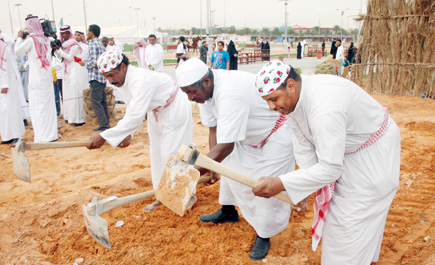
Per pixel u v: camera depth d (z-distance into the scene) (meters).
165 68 24.27
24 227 3.83
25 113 8.83
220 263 3.31
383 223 2.82
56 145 3.65
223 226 3.94
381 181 2.62
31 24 6.83
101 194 4.57
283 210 3.39
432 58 10.55
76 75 8.38
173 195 2.70
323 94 2.39
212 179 3.86
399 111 9.61
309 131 2.59
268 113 3.23
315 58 35.75
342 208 2.73
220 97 3.06
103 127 8.10
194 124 8.63
